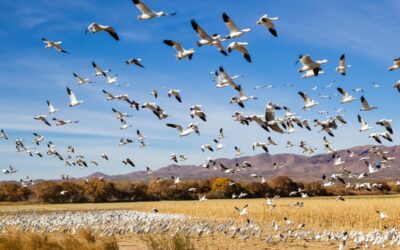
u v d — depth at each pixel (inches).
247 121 828.0
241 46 689.0
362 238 1058.1
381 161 1066.1
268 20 666.2
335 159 1076.5
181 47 740.7
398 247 1034.7
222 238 1188.5
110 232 1201.4
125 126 1093.1
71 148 1166.3
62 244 930.7
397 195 3147.1
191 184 3356.3
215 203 2448.3
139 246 1049.5
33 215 2023.9
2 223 1563.7
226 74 789.2
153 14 645.9
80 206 2955.2
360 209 1722.4
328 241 1133.1
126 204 3043.8
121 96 927.7
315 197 3056.1
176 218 1851.6
